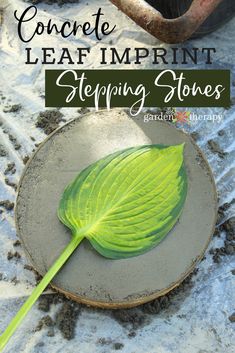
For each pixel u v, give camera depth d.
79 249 0.92
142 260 0.91
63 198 0.96
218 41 1.28
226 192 1.06
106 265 0.91
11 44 1.29
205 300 0.96
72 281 0.90
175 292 0.96
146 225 0.93
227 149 1.12
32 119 1.17
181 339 0.92
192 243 0.93
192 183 0.97
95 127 1.04
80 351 0.91
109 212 0.94
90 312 0.95
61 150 1.01
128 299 0.89
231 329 0.93
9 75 1.24
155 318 0.94
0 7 1.34
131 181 0.96
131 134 1.02
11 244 1.02
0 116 1.17
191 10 1.03
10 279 0.99
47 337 0.93
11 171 1.10
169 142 1.01
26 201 0.97
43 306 0.95
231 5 1.24
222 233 1.02
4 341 0.85
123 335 0.93
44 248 0.93
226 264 0.99
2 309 0.96
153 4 1.20
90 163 1.00
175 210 0.94
